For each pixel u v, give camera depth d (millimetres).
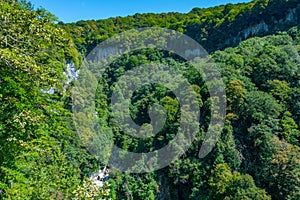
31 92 12523
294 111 45844
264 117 43156
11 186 10633
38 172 13578
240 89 47594
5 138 10531
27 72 11102
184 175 44750
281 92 47312
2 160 10492
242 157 41594
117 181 47812
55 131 14977
